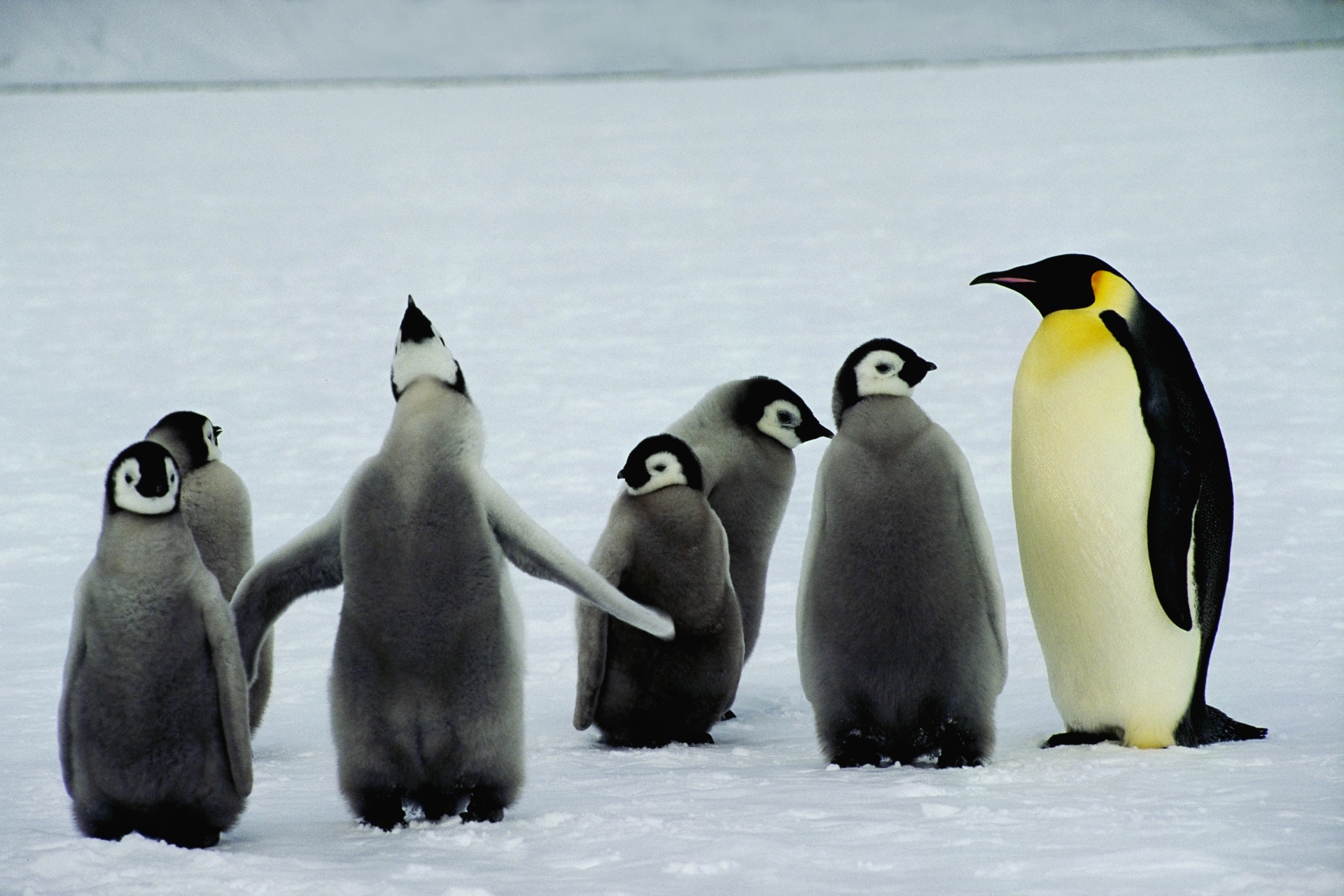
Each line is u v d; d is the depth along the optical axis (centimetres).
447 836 1038
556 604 2192
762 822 1054
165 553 1013
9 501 3012
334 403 4038
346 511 1081
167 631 1009
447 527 1066
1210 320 4597
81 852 975
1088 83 12962
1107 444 1380
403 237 7300
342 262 6688
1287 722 1412
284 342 4997
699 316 5175
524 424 3653
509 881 911
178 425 1472
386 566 1060
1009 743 1438
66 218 8000
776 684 1795
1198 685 1404
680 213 7731
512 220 7694
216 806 1037
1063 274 1430
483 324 5191
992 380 3969
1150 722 1398
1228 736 1400
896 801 1115
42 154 10600
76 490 3114
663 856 966
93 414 3934
